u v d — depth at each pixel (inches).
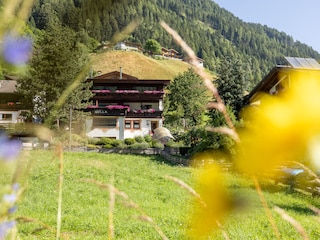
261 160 25.4
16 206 20.4
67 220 327.3
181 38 28.7
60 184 35.5
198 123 1015.6
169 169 768.3
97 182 37.7
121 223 320.2
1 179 19.7
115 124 1451.8
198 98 1823.3
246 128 26.6
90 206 413.4
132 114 1489.9
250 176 25.3
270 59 7268.7
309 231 284.7
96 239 272.4
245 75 1568.7
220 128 27.7
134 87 1545.3
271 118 25.7
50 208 390.0
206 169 24.7
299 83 26.5
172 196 488.7
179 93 1887.3
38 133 21.9
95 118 1443.2
